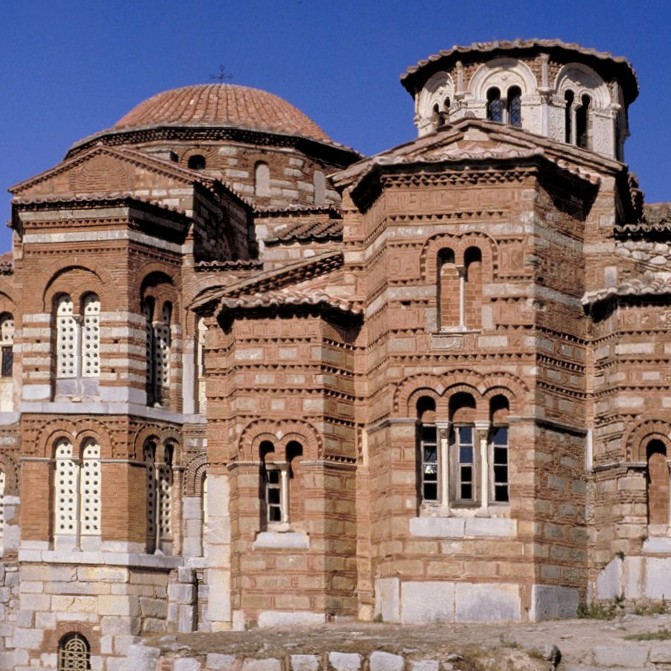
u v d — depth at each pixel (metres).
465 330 49.34
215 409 55.16
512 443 48.72
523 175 49.56
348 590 51.09
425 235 49.81
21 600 59.03
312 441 51.53
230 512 53.00
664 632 42.34
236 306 52.22
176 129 68.94
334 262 53.50
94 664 58.38
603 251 51.28
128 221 60.34
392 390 49.41
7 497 61.78
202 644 43.78
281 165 70.00
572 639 42.00
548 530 48.66
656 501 49.03
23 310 60.56
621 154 58.66
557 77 56.38
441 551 48.28
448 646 41.09
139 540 59.34
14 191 64.44
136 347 60.19
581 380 50.50
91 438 59.78
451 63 57.12
